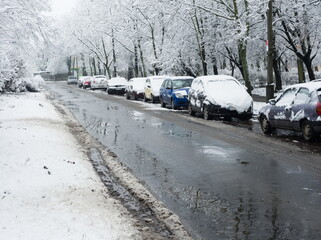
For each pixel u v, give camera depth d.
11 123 14.36
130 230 5.11
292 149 10.07
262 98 25.59
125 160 9.50
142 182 7.59
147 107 24.02
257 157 9.34
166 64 36.62
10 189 6.49
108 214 5.61
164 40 38.47
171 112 20.80
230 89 17.25
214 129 14.24
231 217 5.59
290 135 12.30
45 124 14.50
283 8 23.36
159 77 28.30
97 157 9.98
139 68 56.59
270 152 9.83
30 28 11.01
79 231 4.85
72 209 5.64
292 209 5.80
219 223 5.39
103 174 8.32
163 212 5.86
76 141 12.07
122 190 7.16
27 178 7.11
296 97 11.47
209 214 5.75
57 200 5.98
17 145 9.98
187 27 33.38
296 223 5.28
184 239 4.93
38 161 8.35
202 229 5.22
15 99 25.34
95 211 5.64
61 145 10.48
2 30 10.79
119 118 18.39
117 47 54.16
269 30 17.39
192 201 6.36
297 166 8.32
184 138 12.41
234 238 4.90
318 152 9.59
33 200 5.98
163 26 37.06
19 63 28.97
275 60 30.91
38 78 59.59
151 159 9.54
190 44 34.41
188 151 10.35
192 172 8.18
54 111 20.72
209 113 16.81
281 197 6.36
